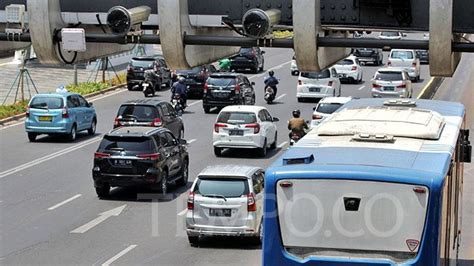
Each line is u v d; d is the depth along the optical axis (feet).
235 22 107.55
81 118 277.64
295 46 100.63
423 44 100.42
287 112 331.36
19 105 318.65
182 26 104.01
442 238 87.04
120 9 104.17
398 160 87.86
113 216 181.57
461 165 122.72
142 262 148.97
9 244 160.35
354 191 84.43
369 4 103.24
